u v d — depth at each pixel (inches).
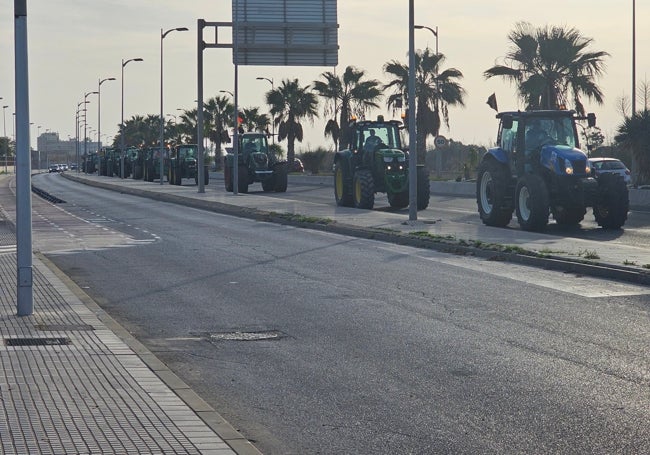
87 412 409.1
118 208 2201.0
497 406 440.8
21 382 464.1
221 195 2596.0
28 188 666.2
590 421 412.2
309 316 697.6
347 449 381.1
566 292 793.6
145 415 406.0
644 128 2176.4
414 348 577.3
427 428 408.2
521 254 1016.2
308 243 1257.4
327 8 2269.9
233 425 418.9
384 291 815.1
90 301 741.3
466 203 2134.6
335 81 4126.5
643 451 369.1
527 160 1391.5
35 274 896.3
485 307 722.8
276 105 4729.3
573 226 1429.6
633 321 653.9
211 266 1013.8
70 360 517.3
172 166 3838.6
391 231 1317.7
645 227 1409.9
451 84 3474.4
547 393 463.2
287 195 2645.2
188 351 583.5
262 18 2257.6
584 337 600.4
